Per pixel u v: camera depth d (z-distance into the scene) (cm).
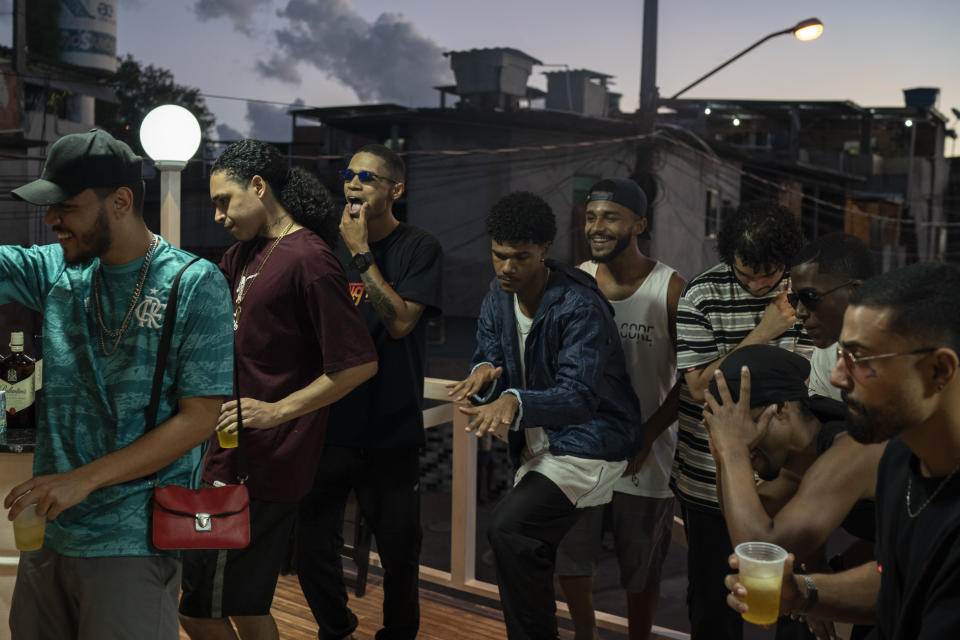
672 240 1917
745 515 167
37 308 201
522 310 270
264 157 240
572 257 1777
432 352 1777
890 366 129
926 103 3731
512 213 251
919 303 127
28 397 284
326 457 288
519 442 270
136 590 185
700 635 251
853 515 183
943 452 130
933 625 127
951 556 126
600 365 251
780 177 2388
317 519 292
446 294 1764
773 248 242
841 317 204
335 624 299
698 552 252
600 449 254
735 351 190
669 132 1862
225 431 224
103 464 176
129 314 186
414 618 298
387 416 285
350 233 284
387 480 289
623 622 321
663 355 289
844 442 167
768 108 3012
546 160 1752
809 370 188
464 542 355
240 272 247
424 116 1738
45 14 2155
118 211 181
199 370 188
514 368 272
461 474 354
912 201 3497
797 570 179
